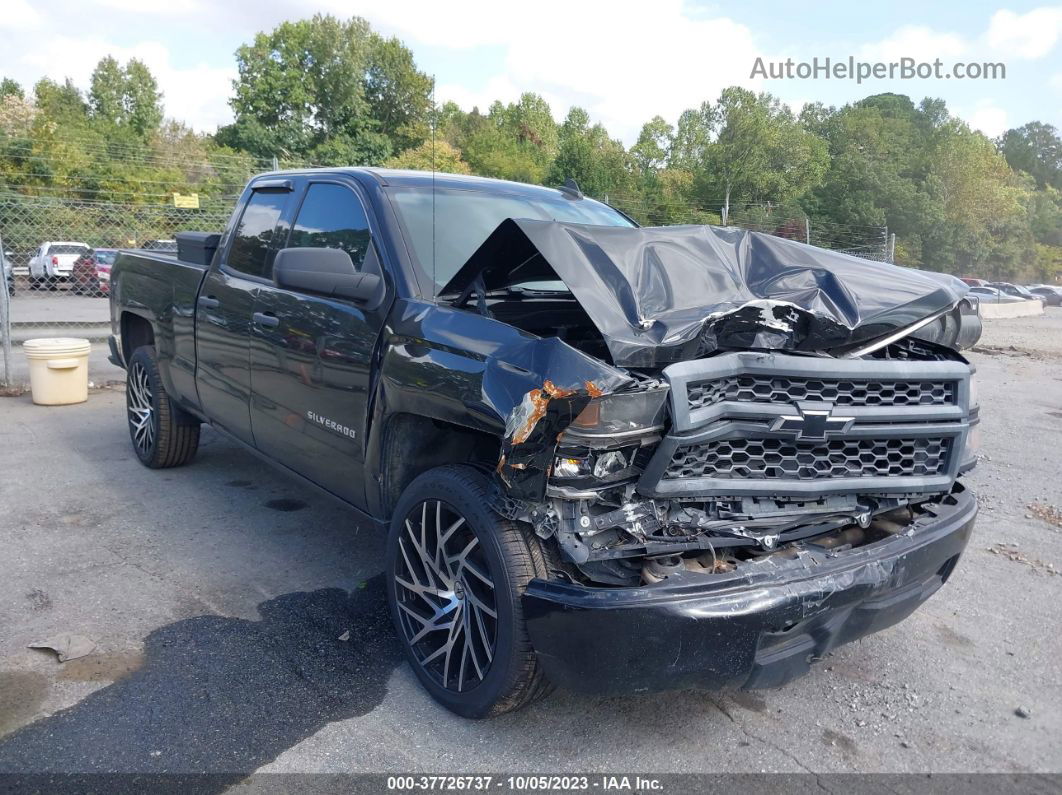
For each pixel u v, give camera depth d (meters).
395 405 2.99
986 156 57.66
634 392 2.33
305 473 3.81
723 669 2.42
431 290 3.20
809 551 2.64
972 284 32.91
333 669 3.17
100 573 3.94
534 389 2.36
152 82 65.94
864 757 2.76
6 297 8.00
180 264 4.98
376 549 4.36
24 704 2.86
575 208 4.25
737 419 2.49
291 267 3.19
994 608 3.89
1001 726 2.96
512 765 2.65
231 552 4.25
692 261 2.77
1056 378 11.20
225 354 4.31
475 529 2.66
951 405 2.83
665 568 2.48
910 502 2.97
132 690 2.97
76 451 6.04
